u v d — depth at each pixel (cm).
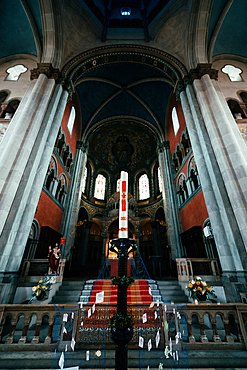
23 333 352
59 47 1148
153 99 1897
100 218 2189
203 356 325
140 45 1356
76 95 1722
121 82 1800
